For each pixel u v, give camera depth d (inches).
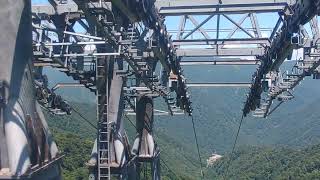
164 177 3125.0
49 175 379.6
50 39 684.7
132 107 1075.9
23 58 345.4
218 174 5910.4
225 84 1238.3
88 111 4628.4
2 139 327.9
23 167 324.5
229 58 1088.2
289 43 645.3
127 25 638.5
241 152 6146.7
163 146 5821.9
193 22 893.8
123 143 767.1
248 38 890.7
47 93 842.8
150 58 792.9
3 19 332.2
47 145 376.5
